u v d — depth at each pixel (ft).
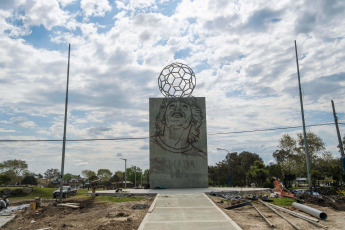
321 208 59.47
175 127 102.32
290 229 41.86
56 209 71.51
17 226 56.29
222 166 263.49
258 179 198.08
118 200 77.82
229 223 44.16
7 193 122.62
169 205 61.11
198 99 104.42
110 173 344.49
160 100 104.22
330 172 162.81
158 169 99.76
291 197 73.31
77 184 402.52
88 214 61.11
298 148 165.48
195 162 100.17
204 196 74.69
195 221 45.60
